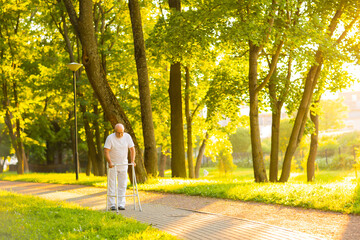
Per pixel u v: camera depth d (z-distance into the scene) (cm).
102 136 3294
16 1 3006
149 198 1221
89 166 3203
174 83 2127
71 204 1055
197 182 1630
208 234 682
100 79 1541
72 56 2708
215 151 3156
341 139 4184
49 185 1903
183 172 2123
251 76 1695
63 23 2697
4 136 5122
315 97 2084
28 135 4394
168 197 1227
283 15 1659
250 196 1092
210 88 2212
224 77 2177
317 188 1125
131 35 2705
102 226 718
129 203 1127
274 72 2019
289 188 1158
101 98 1553
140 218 864
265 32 1572
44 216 853
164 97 2733
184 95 2598
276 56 1648
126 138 1011
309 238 626
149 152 1781
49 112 3628
